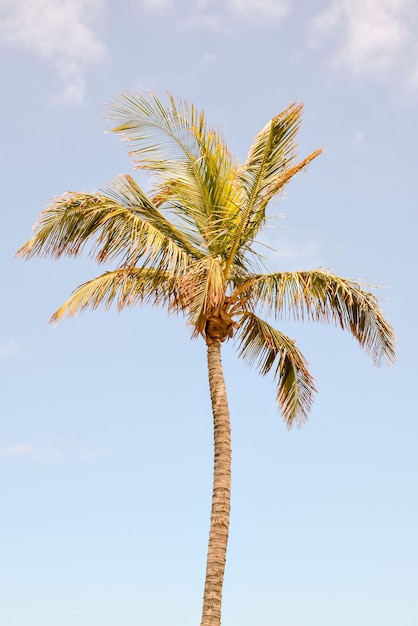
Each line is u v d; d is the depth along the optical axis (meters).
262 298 16.44
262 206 16.42
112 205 15.63
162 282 16.16
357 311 16.58
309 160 16.17
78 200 15.54
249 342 17.64
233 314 16.61
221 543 14.78
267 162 16.19
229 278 16.67
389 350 16.59
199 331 16.31
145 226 15.53
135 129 16.34
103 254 15.70
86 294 15.76
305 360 17.69
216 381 15.93
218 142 16.64
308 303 15.98
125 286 15.96
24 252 15.70
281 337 17.61
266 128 16.58
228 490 15.20
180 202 16.78
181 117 16.44
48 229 15.61
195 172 16.62
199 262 15.34
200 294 14.95
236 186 16.38
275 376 17.92
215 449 15.52
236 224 16.55
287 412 18.02
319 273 16.17
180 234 16.56
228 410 15.80
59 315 15.70
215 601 14.37
